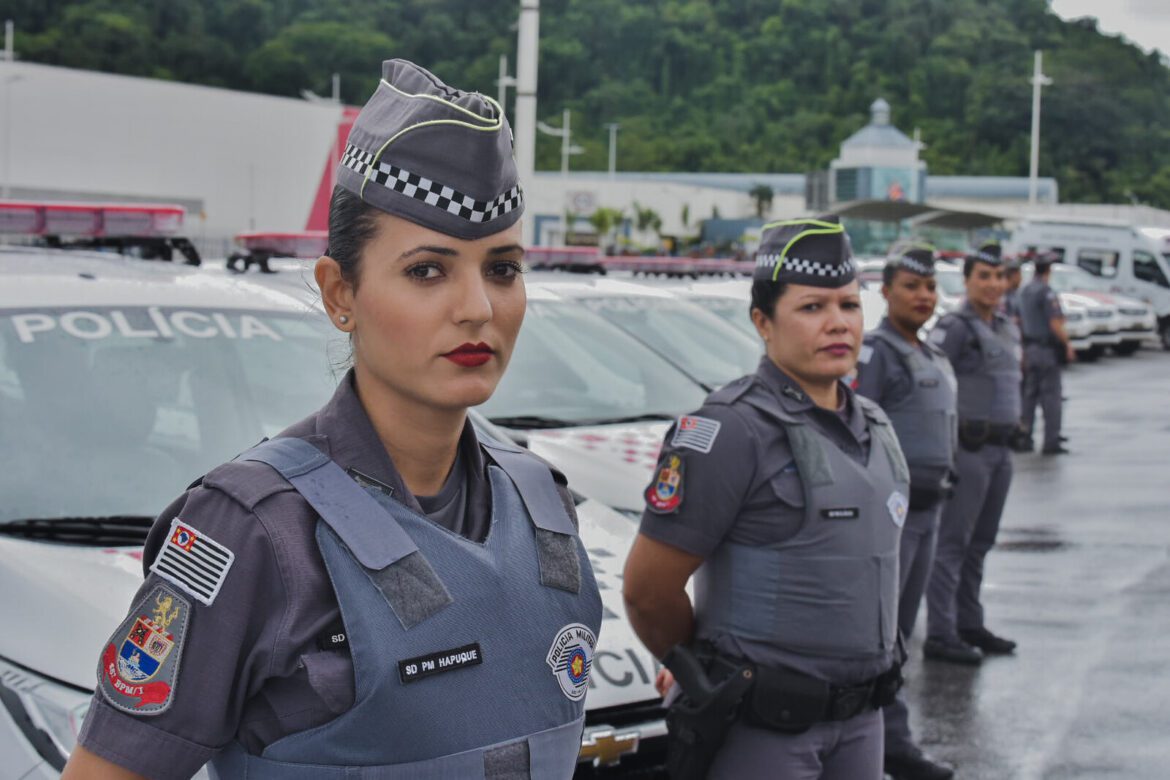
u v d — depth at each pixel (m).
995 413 5.85
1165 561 7.73
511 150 1.40
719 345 6.46
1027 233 26.84
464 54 137.00
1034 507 9.46
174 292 3.46
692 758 2.71
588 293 6.41
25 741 2.26
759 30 169.75
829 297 2.86
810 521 2.71
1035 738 4.84
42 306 3.24
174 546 1.33
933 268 4.86
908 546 4.67
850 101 152.88
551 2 158.50
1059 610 6.67
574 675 1.44
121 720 1.30
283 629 1.29
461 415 1.42
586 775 2.76
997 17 167.38
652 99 151.50
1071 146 136.38
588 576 1.49
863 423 2.89
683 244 63.59
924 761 4.38
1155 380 19.06
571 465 4.45
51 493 2.83
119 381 3.10
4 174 37.31
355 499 1.36
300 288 3.75
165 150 38.47
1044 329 12.04
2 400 2.98
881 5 170.25
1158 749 4.73
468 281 1.37
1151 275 25.19
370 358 1.39
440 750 1.32
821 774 2.80
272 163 39.56
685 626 2.89
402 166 1.34
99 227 4.86
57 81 37.50
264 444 1.41
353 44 122.56
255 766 1.32
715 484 2.75
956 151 140.38
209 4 127.56
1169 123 142.12
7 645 2.39
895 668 2.81
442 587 1.34
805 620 2.70
